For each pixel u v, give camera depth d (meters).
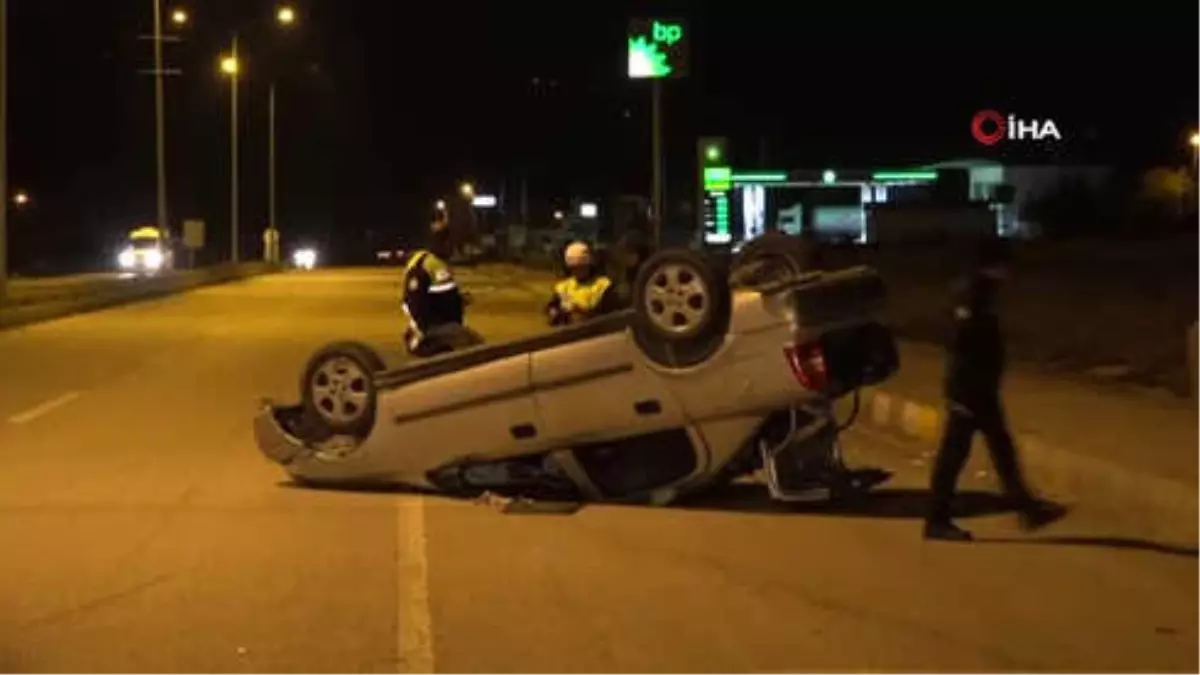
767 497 11.57
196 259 99.38
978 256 9.95
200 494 11.72
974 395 9.95
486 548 9.78
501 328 31.89
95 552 9.63
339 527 10.46
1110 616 8.09
